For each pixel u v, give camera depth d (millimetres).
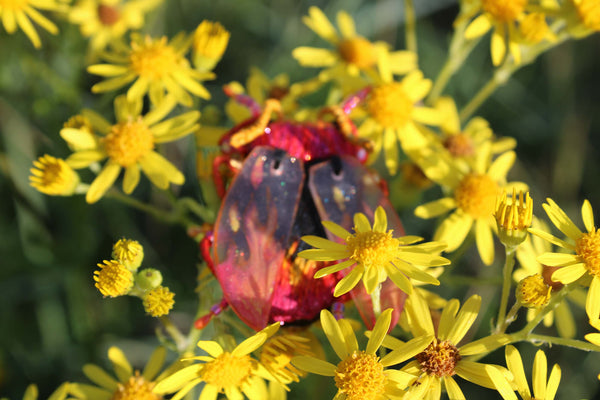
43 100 276
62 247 277
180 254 282
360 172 224
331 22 348
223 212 218
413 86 260
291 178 220
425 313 215
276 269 215
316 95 328
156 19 318
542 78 351
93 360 273
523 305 216
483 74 352
